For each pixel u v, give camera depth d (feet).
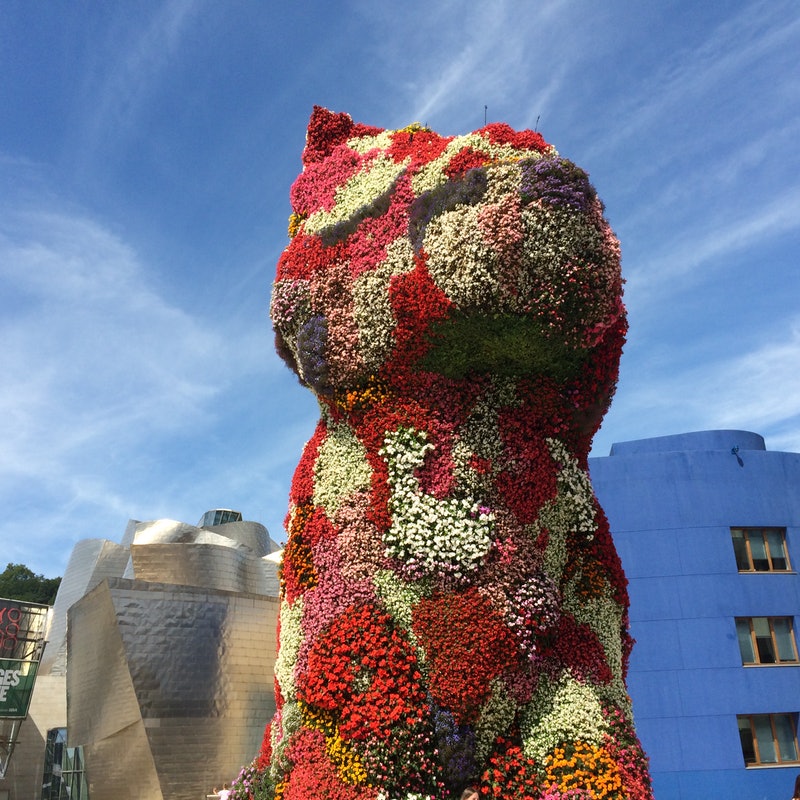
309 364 33.27
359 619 29.30
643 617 71.05
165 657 65.67
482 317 28.94
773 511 74.59
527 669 28.35
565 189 28.43
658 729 67.77
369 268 32.60
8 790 88.53
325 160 38.73
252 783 33.55
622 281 30.07
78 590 112.06
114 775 64.69
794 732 68.54
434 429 30.68
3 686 84.58
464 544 28.73
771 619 71.97
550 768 27.58
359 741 27.58
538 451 31.01
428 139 36.91
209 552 87.35
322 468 33.17
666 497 74.33
